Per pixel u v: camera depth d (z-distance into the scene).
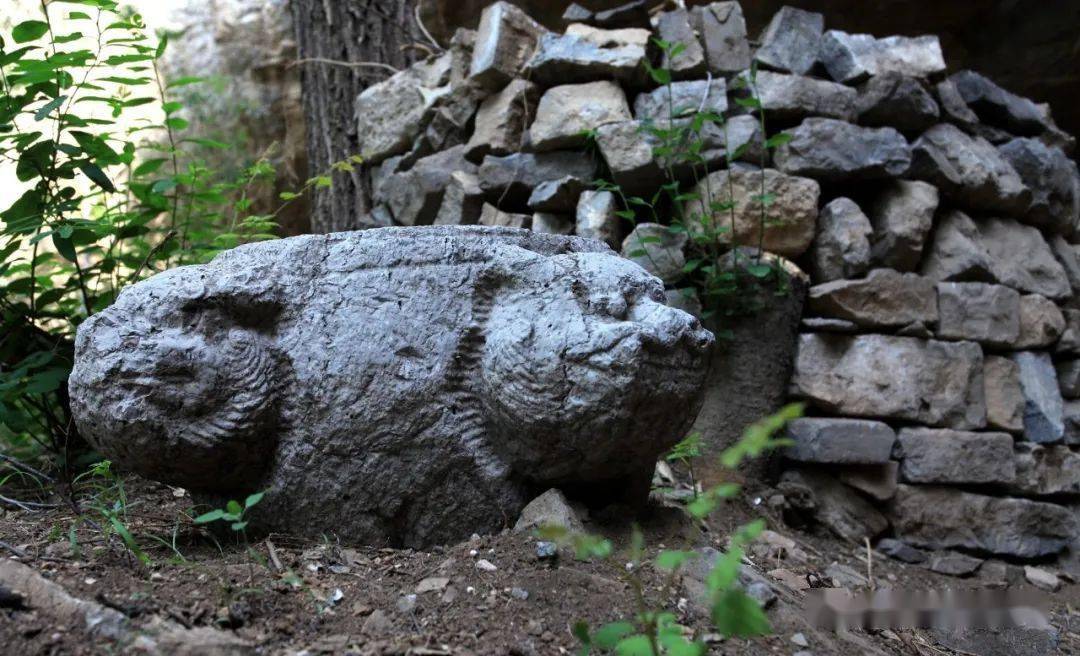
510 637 1.99
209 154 6.96
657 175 3.82
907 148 3.94
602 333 2.29
